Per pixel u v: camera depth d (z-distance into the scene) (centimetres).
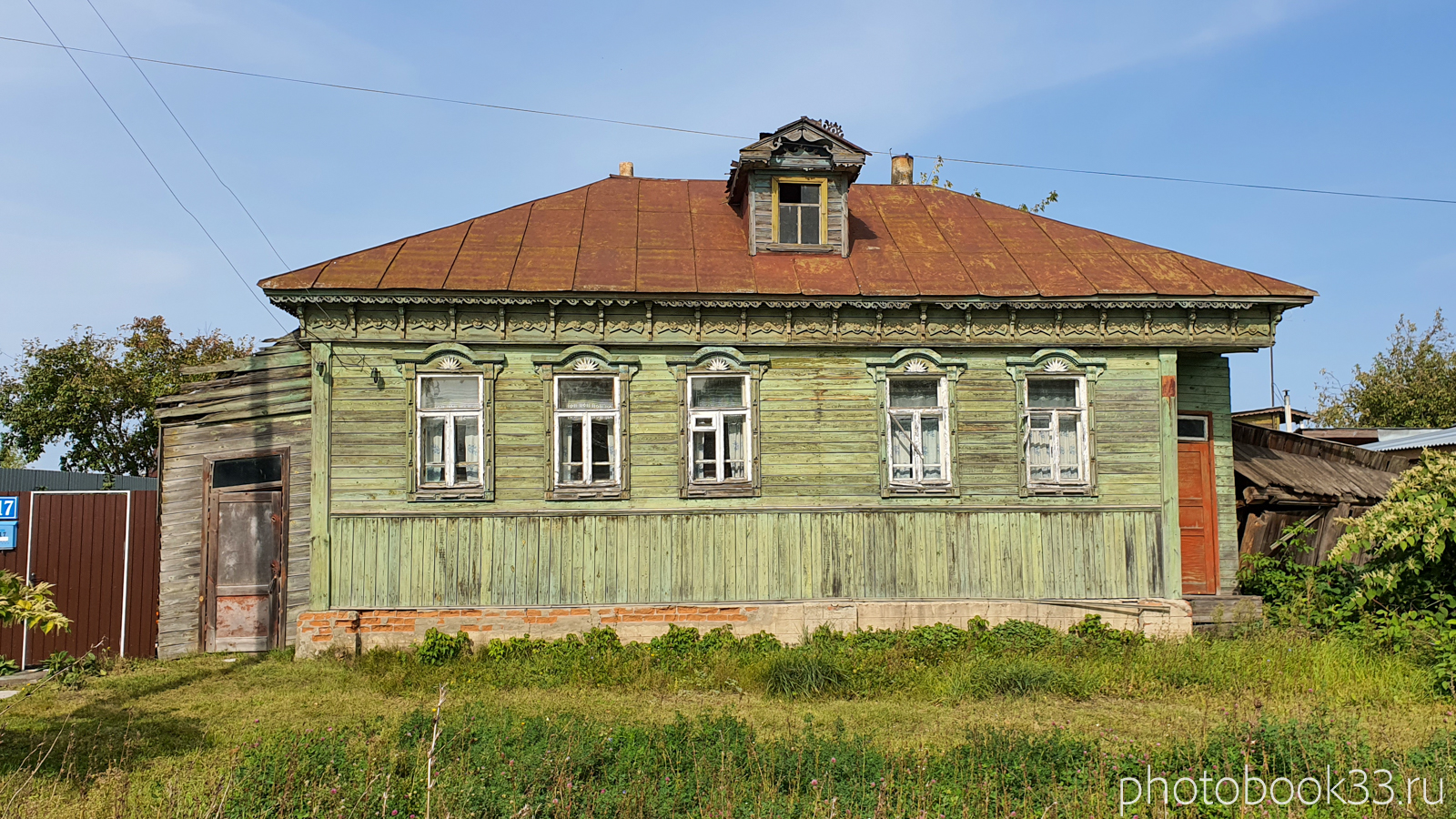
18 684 1159
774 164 1516
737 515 1391
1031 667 1141
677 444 1394
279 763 709
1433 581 1248
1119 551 1434
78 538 1315
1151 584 1431
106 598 1323
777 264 1482
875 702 1083
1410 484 1294
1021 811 681
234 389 1415
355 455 1341
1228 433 1557
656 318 1395
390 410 1353
